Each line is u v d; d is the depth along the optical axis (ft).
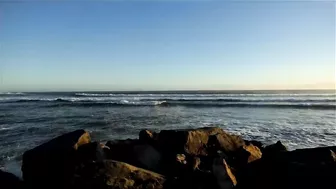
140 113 101.91
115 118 85.25
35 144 46.88
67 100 179.22
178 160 25.31
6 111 109.60
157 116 91.56
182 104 141.18
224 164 23.24
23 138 52.44
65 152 25.05
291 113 102.37
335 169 18.35
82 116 91.04
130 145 28.89
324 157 20.62
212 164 23.43
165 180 21.24
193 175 22.71
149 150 27.09
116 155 27.37
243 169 24.73
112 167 20.72
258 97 205.05
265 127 66.74
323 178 18.06
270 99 173.27
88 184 19.70
